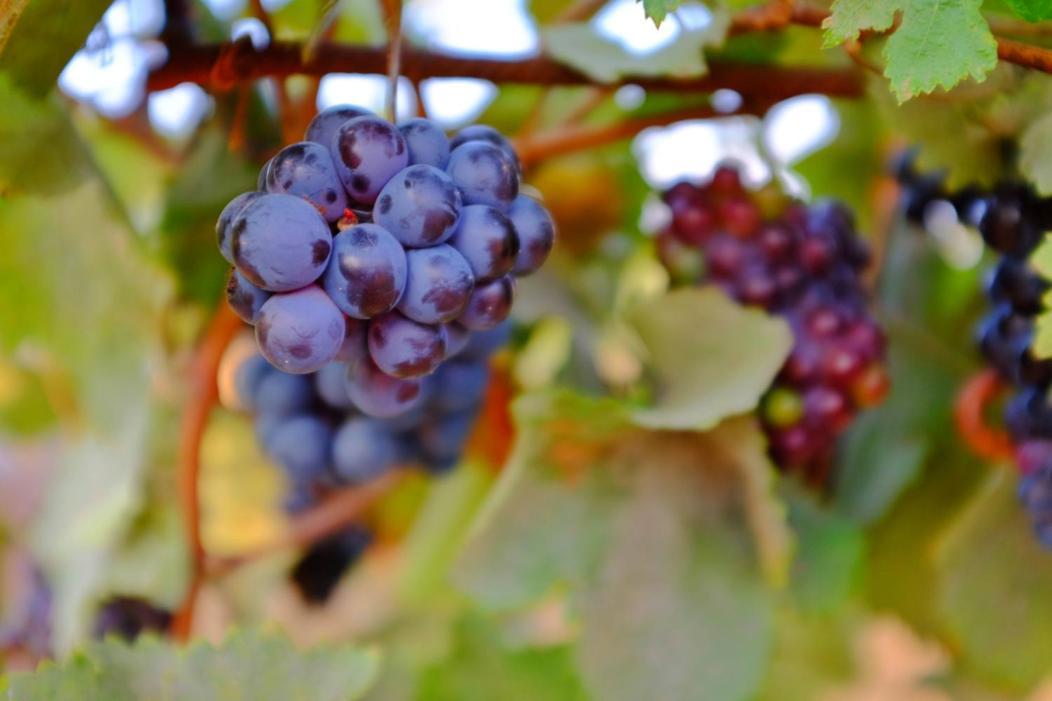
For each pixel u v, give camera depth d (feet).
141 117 1.86
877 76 1.61
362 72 1.59
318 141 1.38
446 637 2.41
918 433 1.98
